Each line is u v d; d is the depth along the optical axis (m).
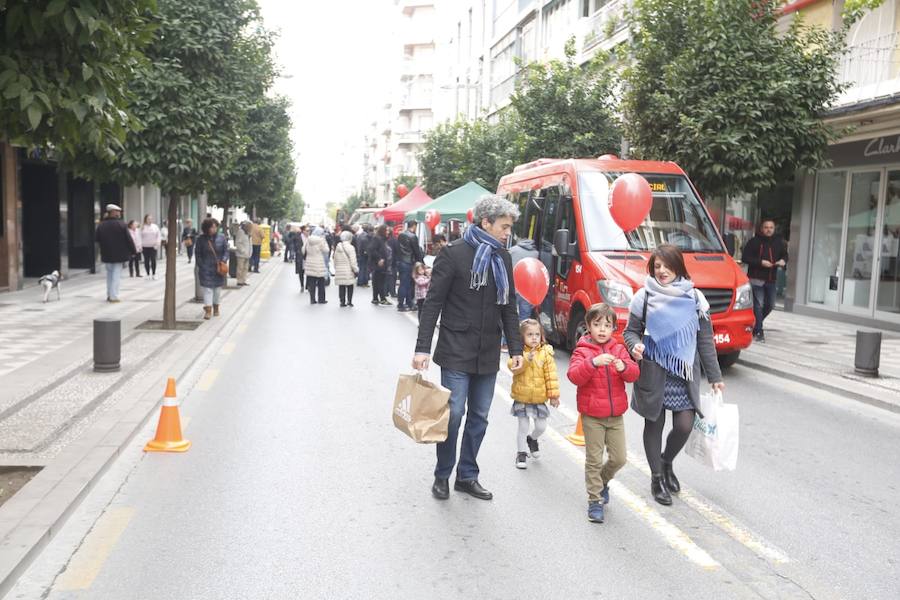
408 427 5.27
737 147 12.46
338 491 5.68
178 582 4.18
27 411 7.49
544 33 34.41
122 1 5.21
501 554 4.60
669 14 13.76
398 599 4.02
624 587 4.19
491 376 5.57
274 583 4.18
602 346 5.23
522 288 7.72
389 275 21.36
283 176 29.50
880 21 16.11
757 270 13.38
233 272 27.92
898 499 5.73
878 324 16.00
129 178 12.62
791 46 13.34
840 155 17.30
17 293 20.39
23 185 24.14
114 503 5.34
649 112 13.66
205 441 6.95
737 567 4.47
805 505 5.56
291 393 9.09
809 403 9.05
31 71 4.91
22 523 4.68
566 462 6.52
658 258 5.46
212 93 12.86
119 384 9.02
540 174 13.61
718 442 5.39
